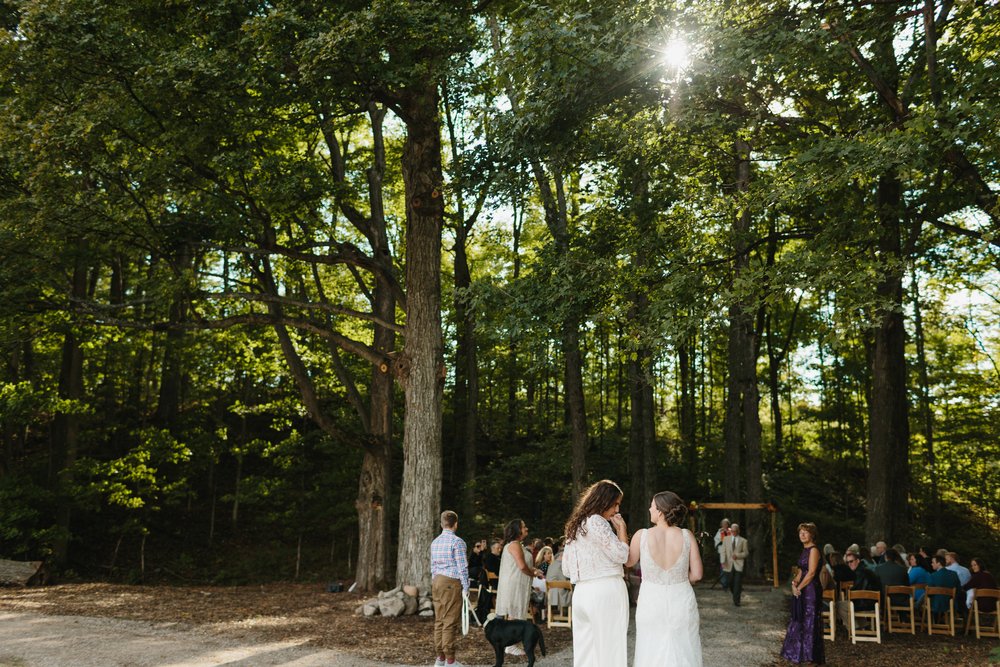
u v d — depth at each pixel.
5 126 11.80
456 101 13.63
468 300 13.28
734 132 13.45
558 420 33.12
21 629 10.67
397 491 24.14
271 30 11.01
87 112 11.62
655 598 5.53
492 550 13.38
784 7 11.23
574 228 15.35
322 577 21.34
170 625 11.30
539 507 25.44
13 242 13.38
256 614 12.51
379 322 14.51
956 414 27.48
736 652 10.06
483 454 29.20
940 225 12.89
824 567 10.95
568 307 12.44
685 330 11.14
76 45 11.23
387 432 16.64
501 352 27.81
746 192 13.01
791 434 35.19
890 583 12.63
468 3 12.74
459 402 28.48
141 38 11.97
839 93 13.76
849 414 31.22
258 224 14.23
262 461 27.00
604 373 33.66
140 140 13.09
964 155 10.98
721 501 27.23
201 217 13.96
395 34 11.17
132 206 13.27
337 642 10.18
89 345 18.17
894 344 16.05
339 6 11.45
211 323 14.63
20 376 22.30
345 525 21.67
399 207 22.83
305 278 18.78
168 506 23.97
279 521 24.52
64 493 18.77
